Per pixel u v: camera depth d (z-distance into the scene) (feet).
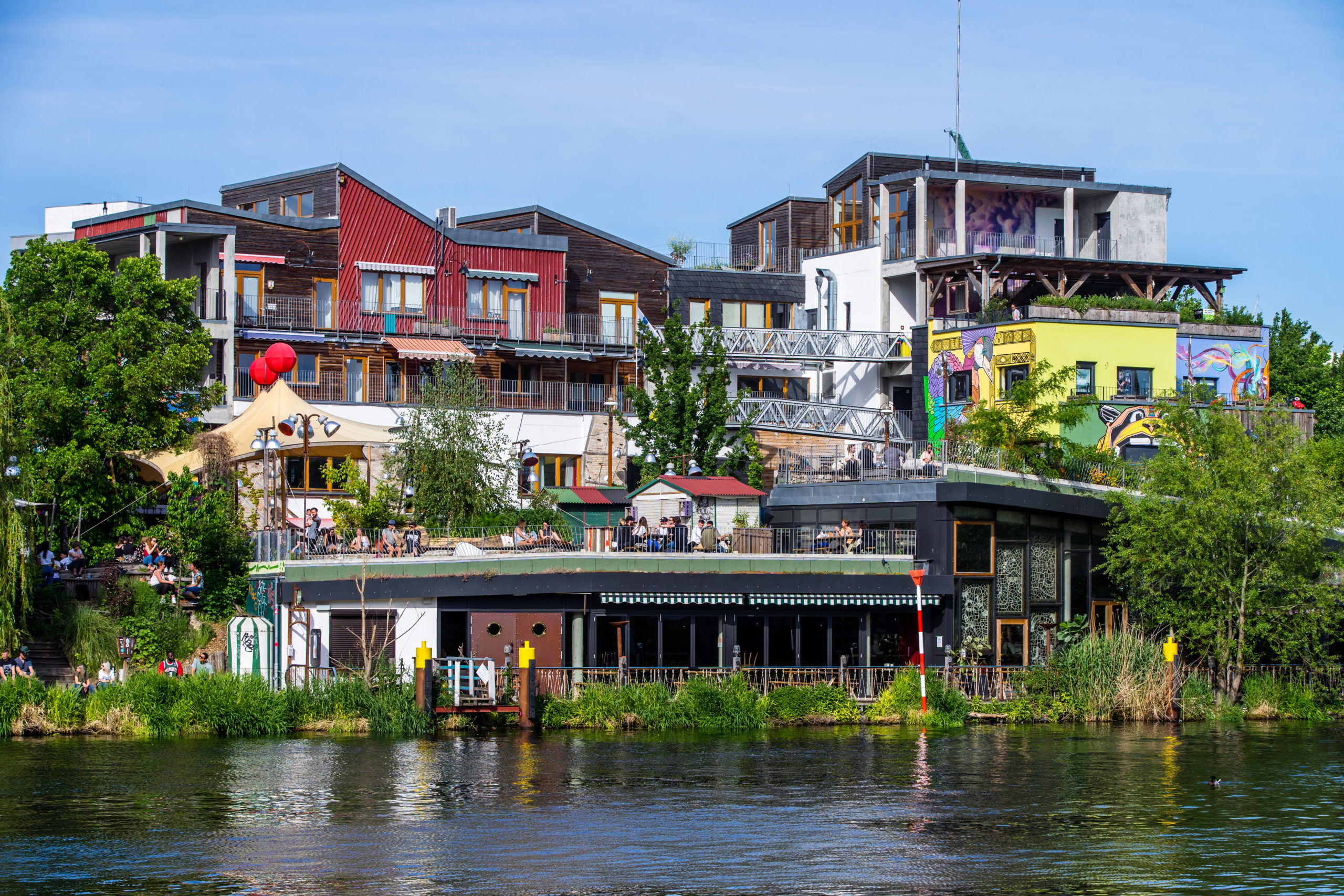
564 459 260.21
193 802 119.65
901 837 110.42
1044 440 201.36
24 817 114.11
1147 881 99.50
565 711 158.92
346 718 156.46
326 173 273.13
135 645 175.94
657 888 96.84
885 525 186.19
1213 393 220.84
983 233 294.05
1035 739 157.07
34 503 177.88
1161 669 177.37
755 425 263.29
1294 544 179.63
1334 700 185.26
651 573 165.78
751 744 149.89
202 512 192.54
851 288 302.04
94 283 206.39
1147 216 299.79
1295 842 109.81
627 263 297.53
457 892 95.55
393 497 206.39
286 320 258.98
